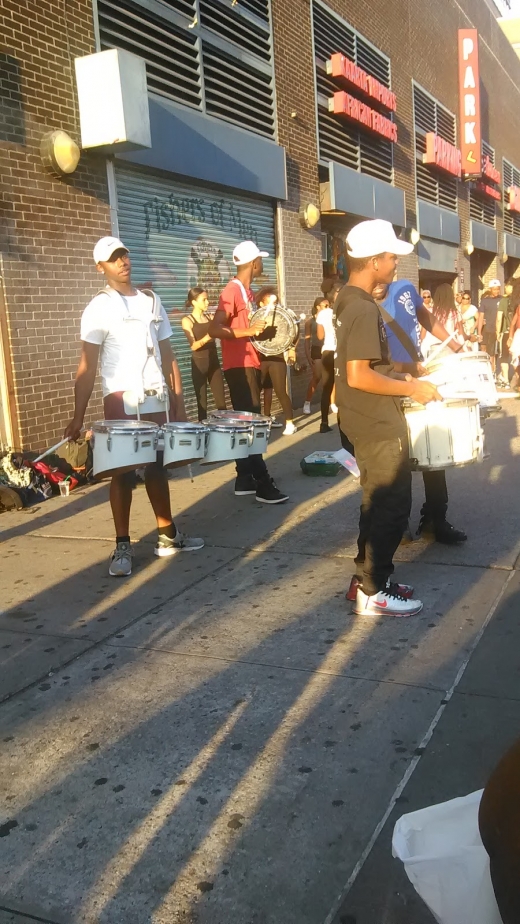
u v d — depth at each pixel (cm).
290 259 1189
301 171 1212
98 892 213
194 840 231
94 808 249
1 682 339
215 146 952
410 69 1725
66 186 720
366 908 202
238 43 1049
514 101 2886
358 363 352
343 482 690
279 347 739
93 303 459
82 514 616
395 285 471
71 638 380
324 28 1306
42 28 693
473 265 2548
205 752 276
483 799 135
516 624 366
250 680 327
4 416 670
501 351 1445
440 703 299
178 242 917
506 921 129
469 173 2147
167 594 434
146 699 316
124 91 709
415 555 473
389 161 1597
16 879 219
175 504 638
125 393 464
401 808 239
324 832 230
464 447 411
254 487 654
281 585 439
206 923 201
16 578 473
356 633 368
